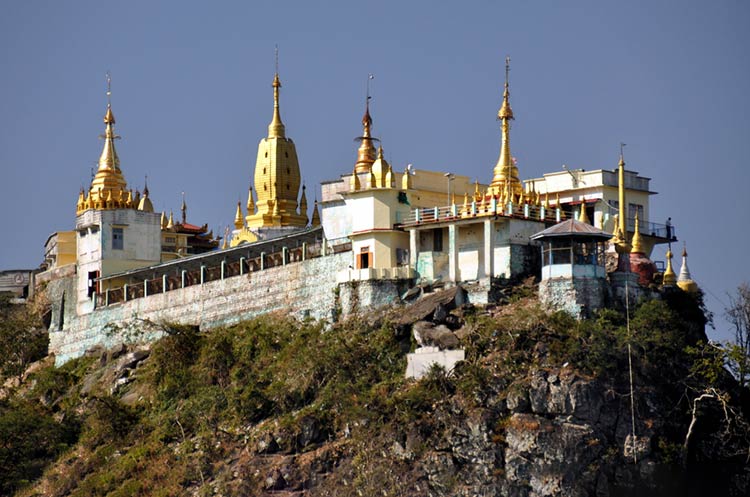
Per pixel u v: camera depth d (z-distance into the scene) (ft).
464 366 436.76
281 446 449.48
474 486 416.46
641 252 488.85
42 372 615.16
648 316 444.96
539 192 550.36
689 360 444.96
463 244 485.15
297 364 477.36
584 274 450.71
